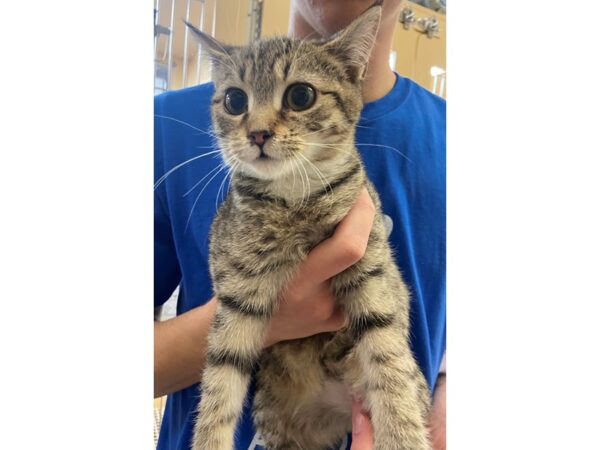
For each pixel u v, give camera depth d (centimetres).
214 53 23
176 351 24
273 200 23
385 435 22
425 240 26
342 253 21
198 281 26
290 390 25
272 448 25
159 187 25
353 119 24
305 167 23
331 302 23
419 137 26
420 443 22
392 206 25
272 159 22
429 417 25
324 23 25
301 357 24
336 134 23
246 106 23
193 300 26
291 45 23
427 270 26
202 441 22
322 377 25
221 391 23
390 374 23
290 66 23
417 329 25
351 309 24
